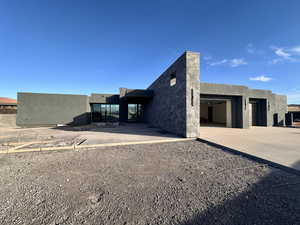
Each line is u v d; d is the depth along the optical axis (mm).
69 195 2334
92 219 1819
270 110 13438
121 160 4004
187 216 1869
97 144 5723
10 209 2004
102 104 17500
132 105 17422
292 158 3854
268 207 2025
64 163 3768
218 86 10906
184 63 7379
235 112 11836
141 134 8414
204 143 6195
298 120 17188
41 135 8156
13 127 13047
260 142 5855
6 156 4387
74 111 15094
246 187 2568
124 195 2336
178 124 8023
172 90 8961
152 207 2047
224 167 3498
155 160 4004
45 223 1757
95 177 2963
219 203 2125
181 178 2922
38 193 2391
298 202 2131
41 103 14336
